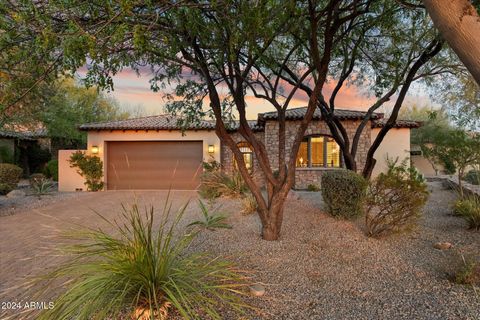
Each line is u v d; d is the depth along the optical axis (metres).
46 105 14.90
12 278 4.44
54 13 3.17
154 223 7.48
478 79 1.91
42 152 24.09
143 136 16.75
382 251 5.09
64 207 11.10
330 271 4.31
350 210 7.08
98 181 16.39
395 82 8.16
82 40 2.97
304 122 5.50
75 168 16.39
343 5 6.28
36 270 4.71
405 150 16.33
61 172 16.41
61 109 20.23
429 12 2.14
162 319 2.85
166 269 3.01
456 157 8.28
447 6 2.00
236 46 4.45
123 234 3.33
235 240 5.77
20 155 23.00
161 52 4.68
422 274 4.11
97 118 26.69
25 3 2.85
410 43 7.89
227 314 3.14
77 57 3.12
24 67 3.76
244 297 3.51
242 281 3.90
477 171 8.89
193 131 16.67
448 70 8.34
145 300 2.89
